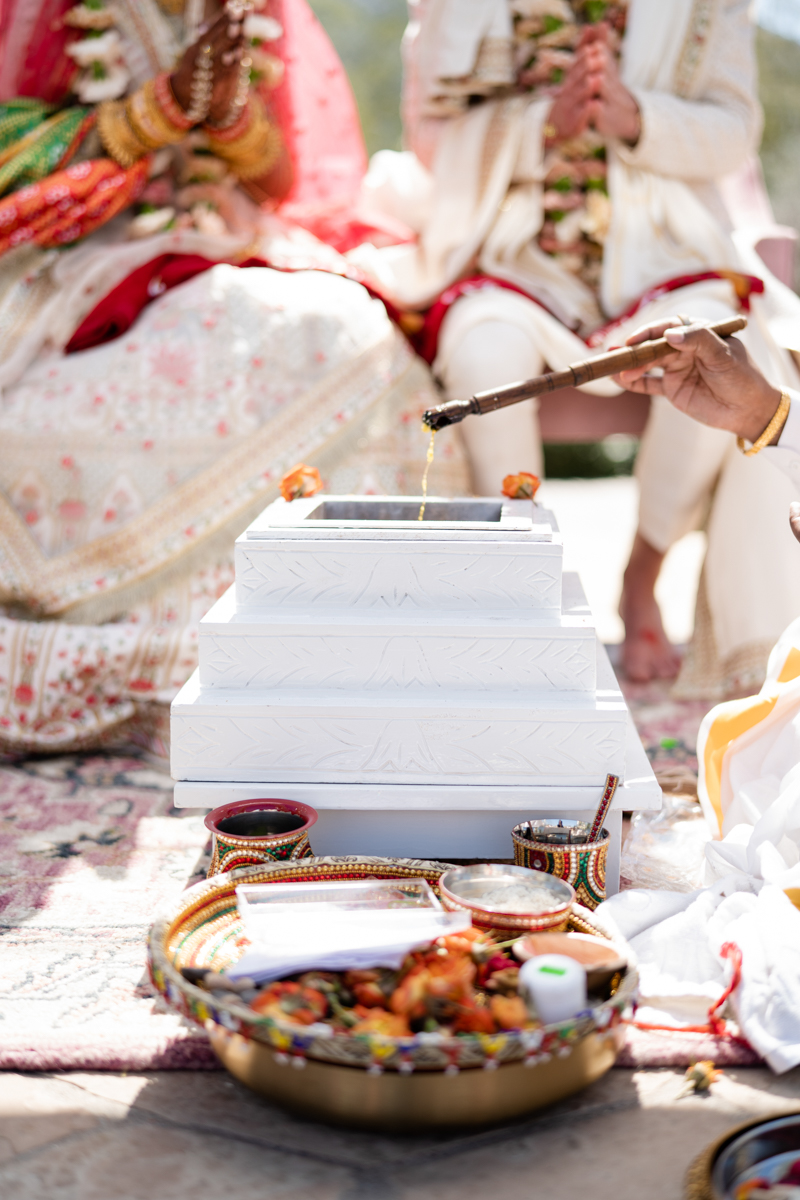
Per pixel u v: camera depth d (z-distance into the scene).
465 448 2.78
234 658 1.63
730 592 2.67
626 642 3.11
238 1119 1.20
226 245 2.76
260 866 1.46
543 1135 1.17
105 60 2.68
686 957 1.41
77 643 2.39
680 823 1.98
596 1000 1.23
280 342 2.54
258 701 1.60
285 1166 1.12
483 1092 1.08
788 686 1.66
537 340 2.74
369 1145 1.16
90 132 2.65
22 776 2.34
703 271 2.80
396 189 3.09
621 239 2.88
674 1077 1.27
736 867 1.56
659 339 1.79
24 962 1.52
